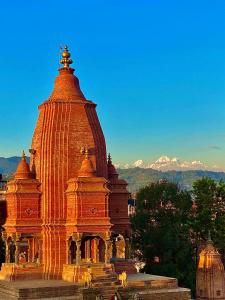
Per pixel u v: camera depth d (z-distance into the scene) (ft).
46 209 191.01
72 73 208.03
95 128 200.54
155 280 185.68
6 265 189.98
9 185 195.83
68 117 196.85
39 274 187.52
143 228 274.57
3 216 203.62
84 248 199.72
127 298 175.83
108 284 175.63
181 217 277.23
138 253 278.87
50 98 203.92
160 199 277.85
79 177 185.16
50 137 194.49
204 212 282.77
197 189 290.76
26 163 196.75
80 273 178.50
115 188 206.69
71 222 183.73
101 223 182.09
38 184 193.16
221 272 221.25
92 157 195.31
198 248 281.54
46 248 189.37
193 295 253.85
